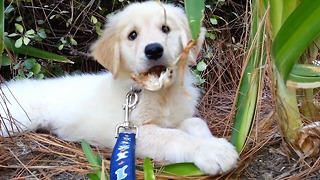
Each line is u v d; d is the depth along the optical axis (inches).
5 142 31.9
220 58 48.4
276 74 26.9
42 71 46.5
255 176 26.9
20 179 27.5
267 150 29.1
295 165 27.5
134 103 31.1
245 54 29.7
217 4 49.6
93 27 48.4
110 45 31.7
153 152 28.7
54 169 28.5
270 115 31.4
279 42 24.5
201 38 32.2
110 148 31.7
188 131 31.3
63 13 47.3
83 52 48.4
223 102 43.4
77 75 39.0
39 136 33.1
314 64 27.3
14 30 47.8
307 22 23.3
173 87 31.7
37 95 35.3
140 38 30.2
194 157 27.1
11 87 36.4
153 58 29.3
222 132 34.2
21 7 46.9
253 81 27.0
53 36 49.2
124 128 30.2
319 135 27.5
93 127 31.9
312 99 29.7
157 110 31.4
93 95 33.3
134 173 24.1
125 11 32.0
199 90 40.9
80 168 28.5
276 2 25.9
